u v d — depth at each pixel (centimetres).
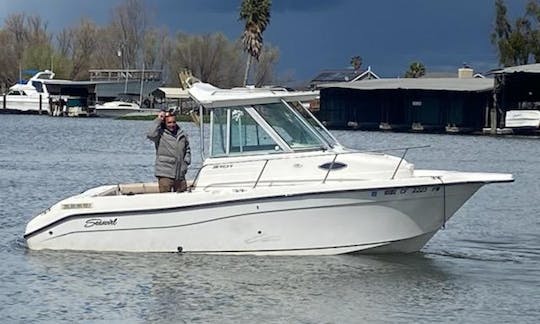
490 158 4912
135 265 1487
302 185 1469
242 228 1486
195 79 1648
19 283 1403
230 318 1233
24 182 3019
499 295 1365
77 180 3133
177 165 1579
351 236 1497
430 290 1385
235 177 1544
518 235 1933
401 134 8088
